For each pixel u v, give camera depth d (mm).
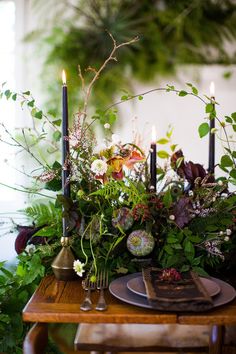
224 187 1117
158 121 1776
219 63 1759
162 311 811
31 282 1139
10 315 1142
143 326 914
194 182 1060
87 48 1742
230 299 841
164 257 1038
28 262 1160
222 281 959
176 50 1753
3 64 1822
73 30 1747
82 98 1721
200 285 875
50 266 1124
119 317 802
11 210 1743
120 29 1737
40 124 1740
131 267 1050
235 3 1747
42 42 1759
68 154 1048
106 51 1739
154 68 1754
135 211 1018
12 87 1810
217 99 1776
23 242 1146
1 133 1764
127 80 1752
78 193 1025
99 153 1063
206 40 1752
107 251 1048
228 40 1754
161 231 1051
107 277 998
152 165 1069
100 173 1005
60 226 1134
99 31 1742
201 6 1743
